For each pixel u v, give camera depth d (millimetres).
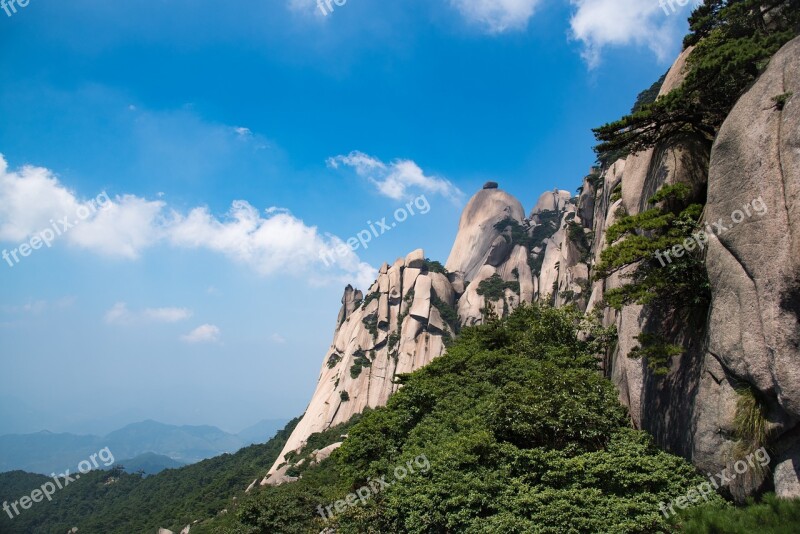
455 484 16594
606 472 15375
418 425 23750
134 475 123812
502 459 17219
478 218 126062
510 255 111812
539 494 15055
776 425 12477
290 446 98500
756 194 12961
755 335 12672
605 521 13914
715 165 14641
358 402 97812
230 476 92125
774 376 11906
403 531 18734
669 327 18016
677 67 22469
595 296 29438
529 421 18438
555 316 26719
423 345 99688
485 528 15094
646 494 14539
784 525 10039
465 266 120375
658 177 19469
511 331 31828
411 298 108562
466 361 28844
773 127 12938
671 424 16906
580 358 23656
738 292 13297
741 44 16203
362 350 105312
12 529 98375
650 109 17891
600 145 19938
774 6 18234
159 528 78000
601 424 17938
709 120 18875
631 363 19703
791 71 12969
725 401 13891
